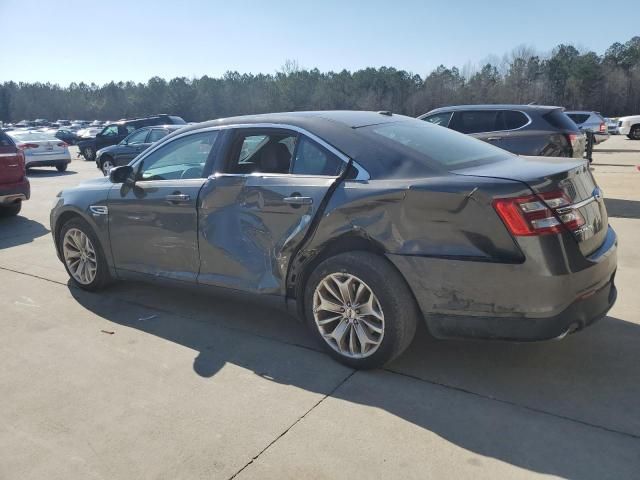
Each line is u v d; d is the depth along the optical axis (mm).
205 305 4832
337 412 3072
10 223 9148
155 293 5207
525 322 2996
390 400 3172
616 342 3789
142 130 16047
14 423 3096
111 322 4535
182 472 2619
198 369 3656
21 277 5902
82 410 3199
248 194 3902
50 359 3877
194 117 90500
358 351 3551
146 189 4551
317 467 2611
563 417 2938
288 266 3758
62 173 18375
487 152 3873
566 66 81938
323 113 4086
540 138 8789
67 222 5254
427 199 3135
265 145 4004
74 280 5398
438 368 3529
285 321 4406
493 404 3090
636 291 4770
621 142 28016
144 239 4613
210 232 4125
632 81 80312
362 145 3578
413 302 3326
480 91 78188
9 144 9055
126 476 2611
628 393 3152
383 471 2562
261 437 2867
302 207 3621
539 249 2916
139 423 3041
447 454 2666
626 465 2545
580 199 3217
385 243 3279
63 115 125875
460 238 3066
